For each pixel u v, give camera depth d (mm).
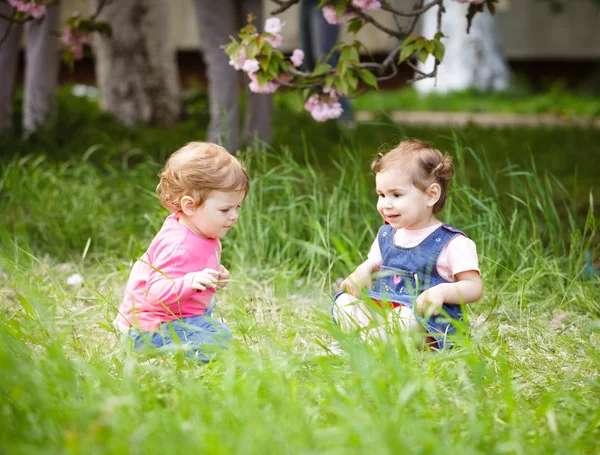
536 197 5117
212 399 2740
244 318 3697
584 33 23516
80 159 7336
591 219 4918
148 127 11258
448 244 3615
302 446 2330
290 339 3512
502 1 23500
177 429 2393
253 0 7496
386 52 20641
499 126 13016
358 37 20516
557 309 4191
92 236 5410
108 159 7398
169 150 8227
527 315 4137
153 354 3201
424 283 3621
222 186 3500
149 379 3076
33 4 5133
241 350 3062
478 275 3568
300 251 5070
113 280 4641
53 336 3283
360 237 5039
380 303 3629
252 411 2510
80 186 6145
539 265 4609
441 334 3330
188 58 22734
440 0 4426
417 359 3141
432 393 2805
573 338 3771
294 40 20516
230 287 4551
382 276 3723
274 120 10891
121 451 2234
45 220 5551
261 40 4324
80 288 4609
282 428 2496
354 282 3762
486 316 4160
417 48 4316
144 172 6609
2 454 2232
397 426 2436
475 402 2811
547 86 23297
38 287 3959
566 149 9758
